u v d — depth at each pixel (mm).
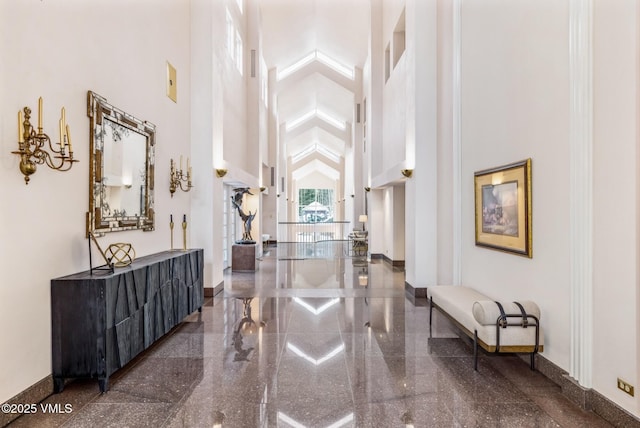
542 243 3158
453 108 5125
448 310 3961
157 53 4719
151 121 4539
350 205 17484
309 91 16250
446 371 3219
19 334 2490
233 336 4102
